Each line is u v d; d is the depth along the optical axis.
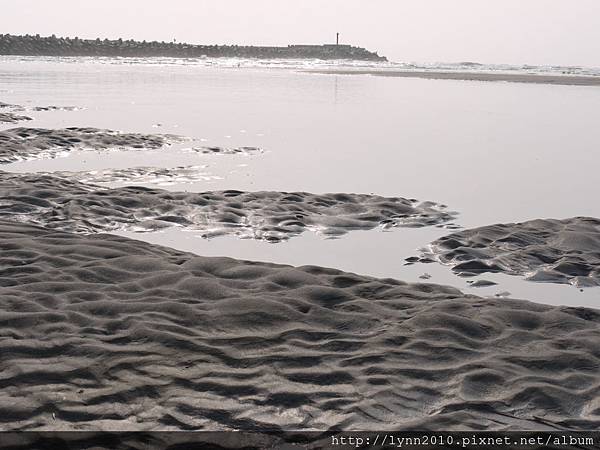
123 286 6.37
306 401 4.50
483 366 4.98
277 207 10.43
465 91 42.25
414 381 4.77
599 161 15.79
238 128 21.31
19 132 17.92
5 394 4.44
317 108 28.70
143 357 4.99
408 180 13.12
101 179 12.74
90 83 44.12
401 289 6.65
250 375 4.80
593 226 9.24
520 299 6.77
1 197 10.34
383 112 27.33
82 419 4.21
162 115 24.95
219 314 5.76
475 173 14.00
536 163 15.40
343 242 8.94
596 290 7.19
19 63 81.69
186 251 8.30
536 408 4.48
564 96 37.94
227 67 92.62
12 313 5.63
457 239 8.81
